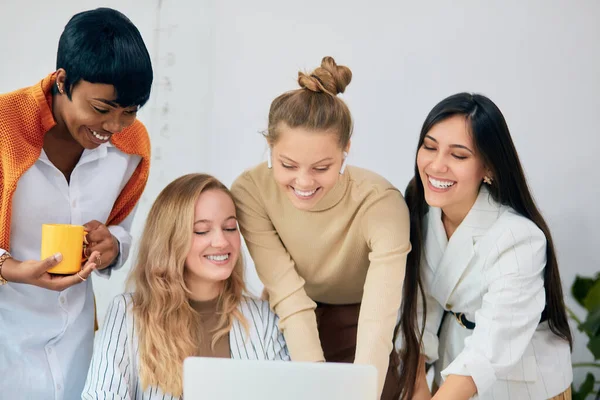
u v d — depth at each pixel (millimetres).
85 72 1543
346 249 1767
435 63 2852
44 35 2992
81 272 1604
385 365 1571
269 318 1808
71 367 1810
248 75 2969
